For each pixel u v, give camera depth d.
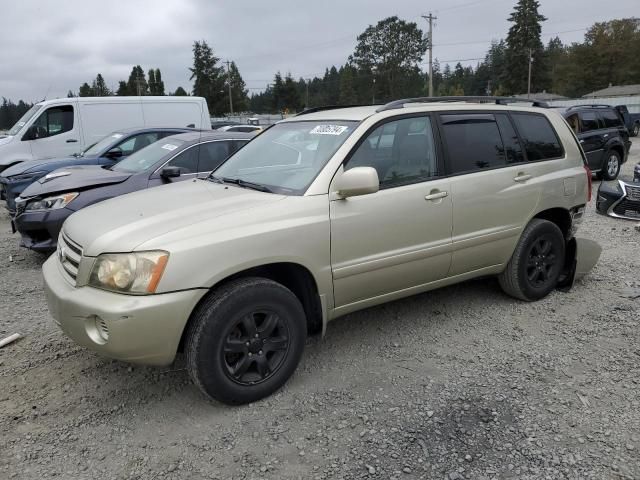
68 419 3.22
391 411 3.23
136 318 2.88
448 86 107.00
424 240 4.00
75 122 12.71
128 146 9.34
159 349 2.99
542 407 3.24
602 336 4.22
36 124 12.30
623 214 8.58
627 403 3.27
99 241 3.09
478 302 4.96
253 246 3.18
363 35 83.62
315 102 97.06
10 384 3.63
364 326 4.48
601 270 5.88
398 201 3.81
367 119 3.88
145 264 2.92
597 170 12.95
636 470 2.68
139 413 3.27
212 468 2.76
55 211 6.25
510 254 4.66
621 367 3.71
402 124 4.02
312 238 3.41
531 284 4.84
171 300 2.94
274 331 3.37
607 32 79.12
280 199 3.45
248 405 3.32
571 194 5.02
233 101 75.44
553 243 4.92
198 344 3.05
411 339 4.23
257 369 3.31
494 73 104.31
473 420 3.12
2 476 2.71
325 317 3.62
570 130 5.23
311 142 3.97
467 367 3.77
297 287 3.66
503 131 4.64
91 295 3.01
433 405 3.29
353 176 3.41
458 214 4.17
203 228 3.12
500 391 3.43
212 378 3.11
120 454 2.89
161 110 13.84
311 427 3.09
